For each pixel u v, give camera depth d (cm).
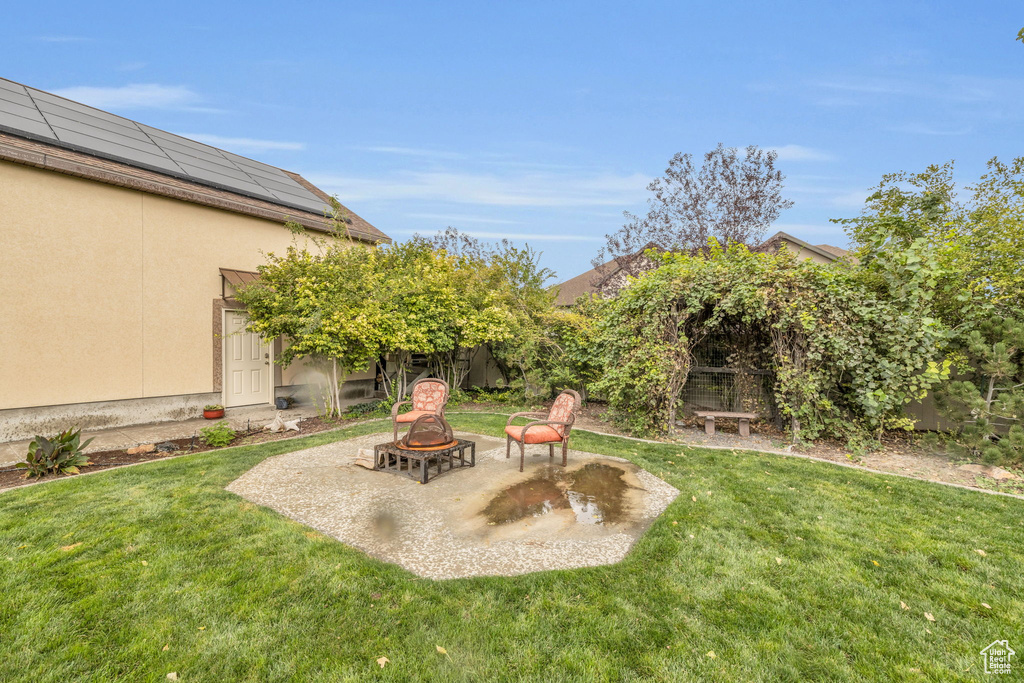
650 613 285
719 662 243
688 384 938
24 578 310
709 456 653
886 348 654
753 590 310
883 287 712
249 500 461
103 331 799
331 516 428
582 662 242
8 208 697
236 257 999
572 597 301
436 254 1227
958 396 625
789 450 696
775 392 774
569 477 555
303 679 228
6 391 700
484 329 1077
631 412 823
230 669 234
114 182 794
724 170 1527
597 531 402
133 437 747
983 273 693
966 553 362
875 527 409
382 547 369
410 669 235
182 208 908
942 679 232
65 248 754
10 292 701
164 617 273
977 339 628
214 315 959
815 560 350
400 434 774
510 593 305
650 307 757
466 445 588
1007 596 304
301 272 927
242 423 877
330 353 866
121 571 321
